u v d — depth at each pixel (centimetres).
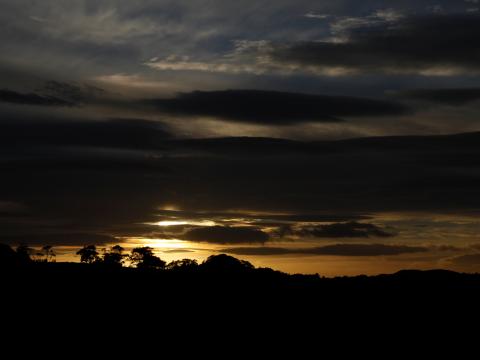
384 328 5522
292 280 7262
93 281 6694
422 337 5319
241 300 6278
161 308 5844
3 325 5031
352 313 5950
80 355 4528
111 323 5312
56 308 5612
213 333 5225
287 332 5344
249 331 5328
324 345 5059
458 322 5744
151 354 4650
